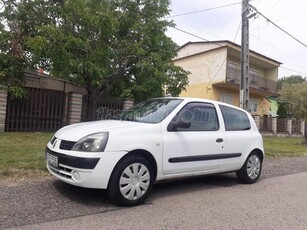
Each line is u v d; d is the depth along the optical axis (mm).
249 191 6395
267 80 31641
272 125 29516
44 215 4246
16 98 12312
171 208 4953
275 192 6434
